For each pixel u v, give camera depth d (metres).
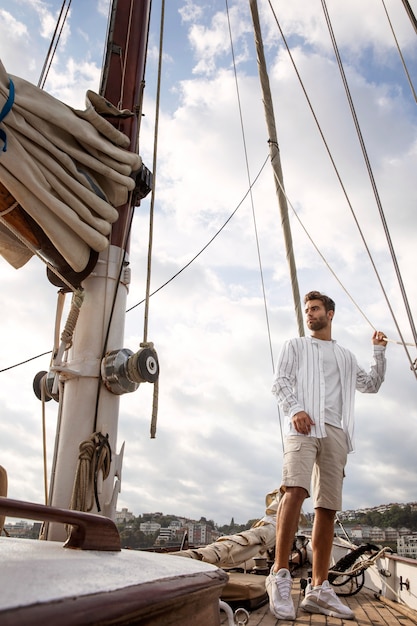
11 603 0.60
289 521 3.00
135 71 3.71
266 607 3.30
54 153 2.79
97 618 0.67
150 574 0.94
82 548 1.12
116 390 2.86
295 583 4.48
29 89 2.75
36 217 2.74
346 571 4.17
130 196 3.31
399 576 3.64
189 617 1.02
